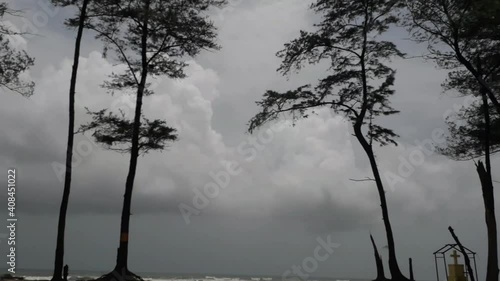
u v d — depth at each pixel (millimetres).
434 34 18703
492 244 17109
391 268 20641
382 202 21438
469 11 16969
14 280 20875
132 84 20969
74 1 19484
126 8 19922
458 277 15969
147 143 20312
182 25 20422
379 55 22344
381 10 21125
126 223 19531
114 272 18859
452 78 20078
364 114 22188
